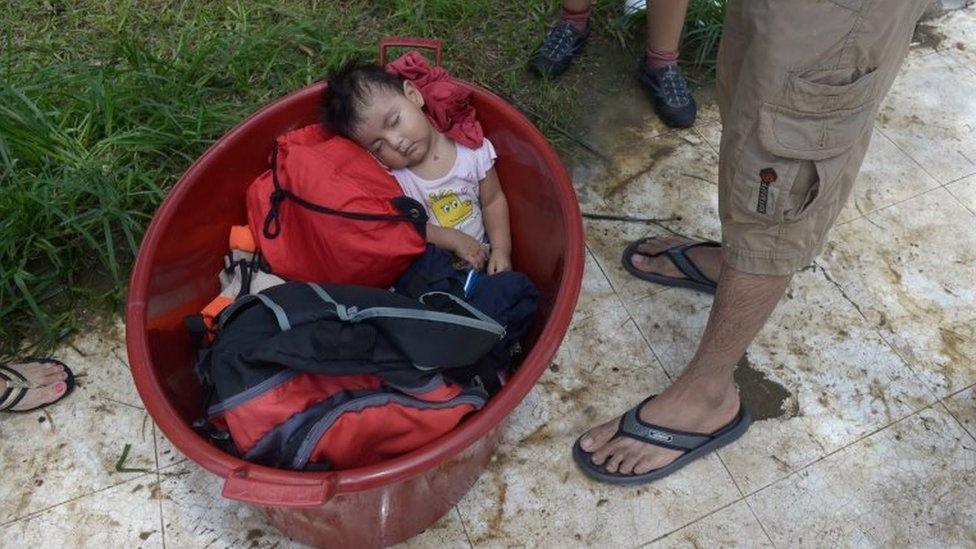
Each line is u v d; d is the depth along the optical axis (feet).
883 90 3.11
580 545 4.15
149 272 3.87
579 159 5.90
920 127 6.10
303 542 4.12
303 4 6.82
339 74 4.61
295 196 4.45
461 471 3.92
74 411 4.57
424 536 4.18
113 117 5.57
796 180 3.15
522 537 4.18
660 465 4.30
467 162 4.84
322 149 4.54
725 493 4.31
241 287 4.51
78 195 5.13
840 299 5.10
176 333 4.18
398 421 3.57
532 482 4.35
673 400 4.25
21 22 6.51
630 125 6.13
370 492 3.41
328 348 3.50
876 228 5.47
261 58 6.23
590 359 4.85
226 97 6.06
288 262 4.55
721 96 3.72
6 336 4.83
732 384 4.33
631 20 6.64
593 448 4.37
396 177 4.84
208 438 3.80
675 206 5.64
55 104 5.70
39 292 4.97
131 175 5.27
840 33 2.81
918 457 4.44
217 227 4.61
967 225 5.50
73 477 4.33
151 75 5.71
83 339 4.87
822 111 2.98
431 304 3.97
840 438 4.51
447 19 6.72
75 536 4.14
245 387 3.49
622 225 5.52
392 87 4.53
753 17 2.99
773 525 4.21
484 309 4.25
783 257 3.40
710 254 5.06
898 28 2.88
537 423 4.57
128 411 4.58
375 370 3.53
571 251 3.91
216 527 4.18
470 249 4.74
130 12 6.61
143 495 4.27
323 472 3.23
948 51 6.66
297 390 3.54
